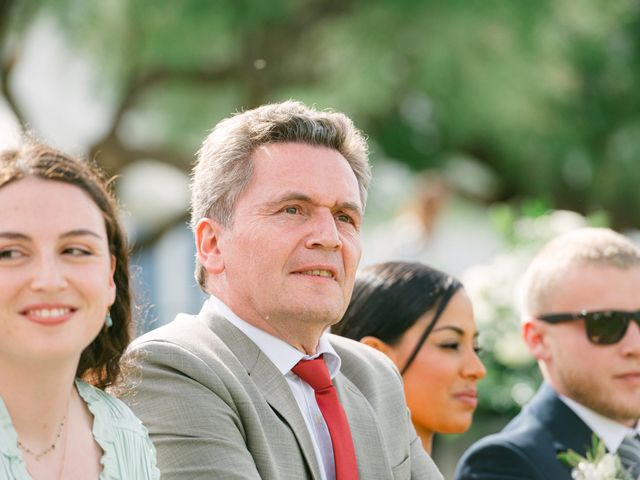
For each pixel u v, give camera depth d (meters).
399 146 17.56
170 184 18.44
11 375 3.06
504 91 16.42
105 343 3.45
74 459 3.18
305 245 4.17
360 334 5.32
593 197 17.95
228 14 15.20
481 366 5.39
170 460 3.88
